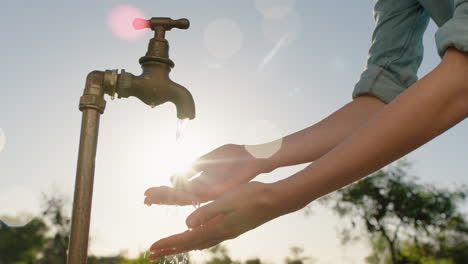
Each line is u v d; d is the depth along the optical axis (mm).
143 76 1037
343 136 1105
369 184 25922
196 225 758
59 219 27359
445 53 676
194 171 1112
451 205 24703
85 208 920
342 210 26406
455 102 658
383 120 692
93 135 972
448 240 25234
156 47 1056
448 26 658
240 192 746
